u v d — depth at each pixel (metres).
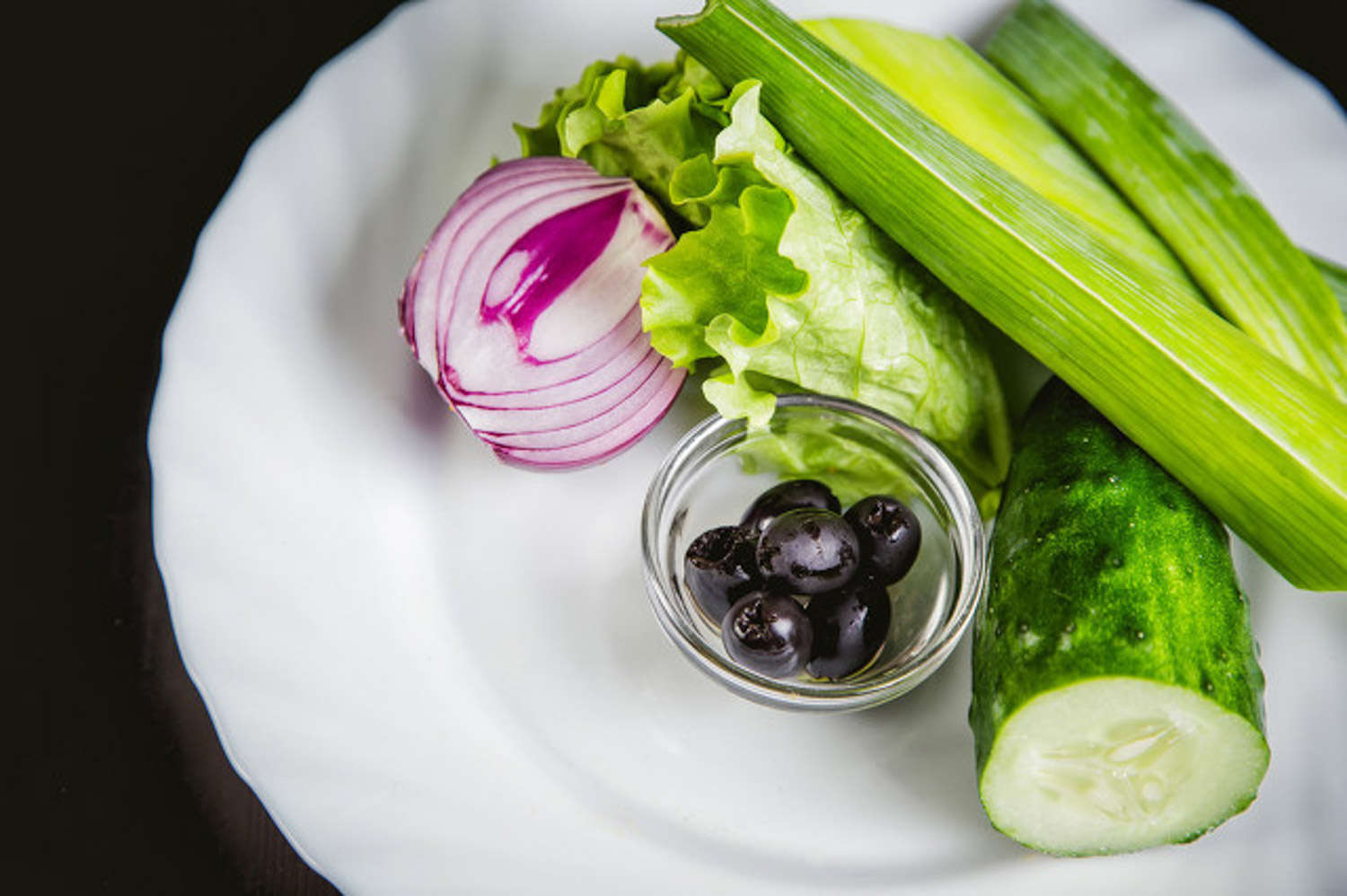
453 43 0.48
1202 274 0.45
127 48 0.52
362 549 0.43
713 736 0.41
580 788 0.40
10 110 0.51
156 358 0.47
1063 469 0.40
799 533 0.39
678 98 0.42
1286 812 0.40
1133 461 0.40
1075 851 0.39
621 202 0.44
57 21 0.53
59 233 0.49
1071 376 0.41
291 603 0.41
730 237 0.41
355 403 0.44
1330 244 0.47
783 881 0.39
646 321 0.41
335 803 0.39
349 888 0.38
